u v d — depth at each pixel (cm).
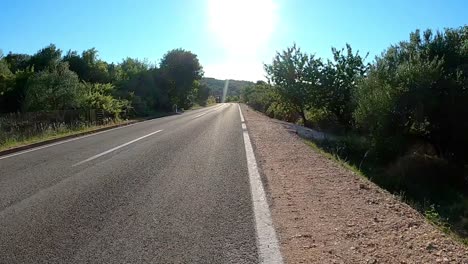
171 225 455
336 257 365
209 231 434
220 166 859
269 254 369
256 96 6694
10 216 494
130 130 1958
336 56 2723
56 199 575
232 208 526
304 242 403
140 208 527
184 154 1044
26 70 2902
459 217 864
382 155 1555
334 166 873
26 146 1284
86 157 1002
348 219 479
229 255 367
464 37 1841
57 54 3859
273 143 1309
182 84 6144
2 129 1538
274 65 3042
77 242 403
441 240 407
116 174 766
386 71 1734
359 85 2022
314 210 519
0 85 2705
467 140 1499
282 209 523
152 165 869
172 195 598
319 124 2966
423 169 1391
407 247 388
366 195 603
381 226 451
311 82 2780
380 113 1609
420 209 812
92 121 2444
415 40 1920
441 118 1537
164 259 359
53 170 818
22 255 371
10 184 684
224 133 1681
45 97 2442
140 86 4938
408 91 1523
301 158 981
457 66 1664
